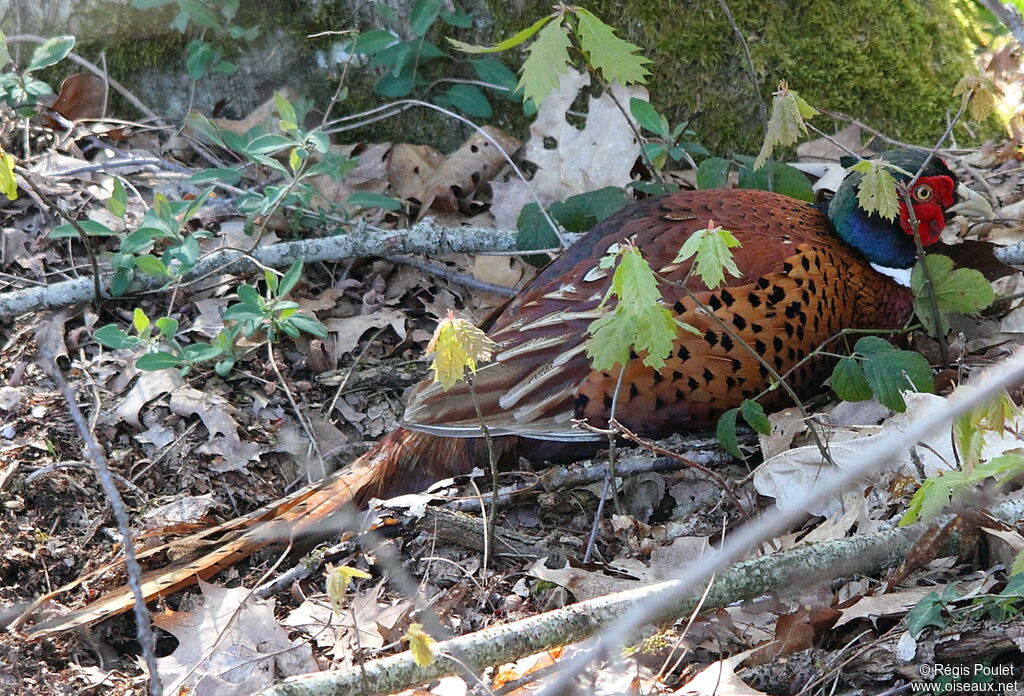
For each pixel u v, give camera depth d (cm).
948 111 895
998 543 557
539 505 655
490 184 887
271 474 710
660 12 870
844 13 884
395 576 614
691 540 601
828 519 605
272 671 558
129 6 903
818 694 511
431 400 660
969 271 680
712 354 645
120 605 576
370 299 818
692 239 532
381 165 891
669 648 539
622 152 869
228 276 812
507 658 502
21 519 639
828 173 861
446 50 903
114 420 704
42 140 876
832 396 713
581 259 686
